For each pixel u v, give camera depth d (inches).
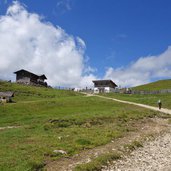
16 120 2106.3
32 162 869.2
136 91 4756.4
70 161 942.4
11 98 3821.4
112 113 2052.2
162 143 1274.6
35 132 1437.0
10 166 847.1
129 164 954.1
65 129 1501.0
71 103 3061.0
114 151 1079.6
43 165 882.1
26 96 4173.2
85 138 1245.7
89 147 1116.5
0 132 1496.1
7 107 2684.5
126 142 1245.1
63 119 1752.0
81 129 1496.1
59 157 966.4
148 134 1438.2
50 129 1529.3
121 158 1014.4
